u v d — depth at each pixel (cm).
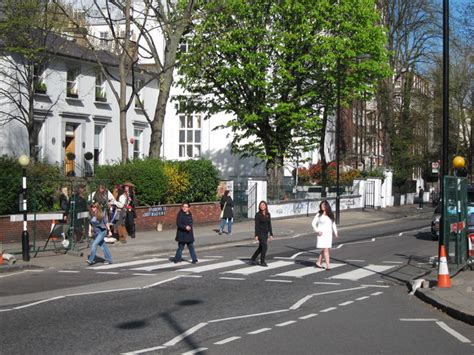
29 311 1127
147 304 1203
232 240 2567
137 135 4203
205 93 3700
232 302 1234
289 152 3875
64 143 3522
